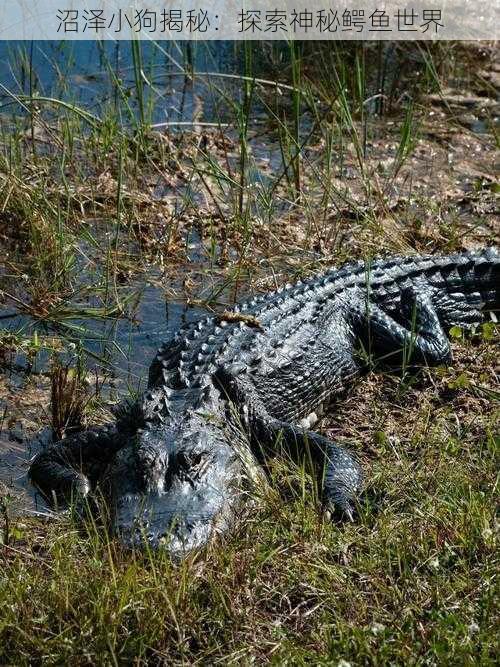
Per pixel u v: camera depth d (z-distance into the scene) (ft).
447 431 47.44
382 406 50.90
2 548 39.06
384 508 41.78
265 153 77.20
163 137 75.61
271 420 47.83
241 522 40.91
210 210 68.64
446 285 59.72
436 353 54.29
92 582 35.68
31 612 35.17
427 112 83.76
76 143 75.31
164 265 62.95
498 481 41.60
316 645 34.50
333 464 44.39
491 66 92.89
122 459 42.68
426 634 34.50
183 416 44.50
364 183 69.15
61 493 44.32
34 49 89.45
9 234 63.98
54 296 58.75
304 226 67.41
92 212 67.36
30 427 48.78
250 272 62.28
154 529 38.65
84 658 33.60
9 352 53.78
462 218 69.51
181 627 34.81
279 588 37.19
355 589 36.83
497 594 35.78
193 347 50.49
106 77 86.94
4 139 71.15
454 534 38.93
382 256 63.52
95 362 53.93
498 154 78.79
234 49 90.53
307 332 53.16
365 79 86.69
